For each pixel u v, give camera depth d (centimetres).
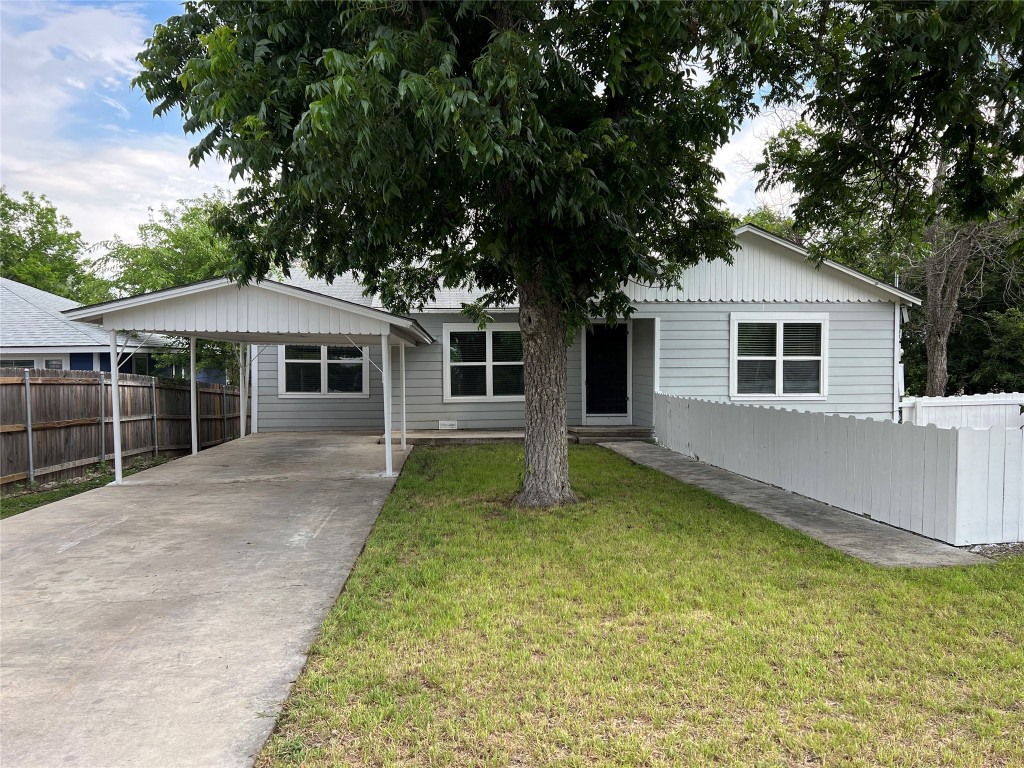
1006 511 540
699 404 1012
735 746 257
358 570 482
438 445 1197
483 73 436
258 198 669
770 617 384
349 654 341
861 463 649
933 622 375
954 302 1680
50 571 492
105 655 346
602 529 591
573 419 1369
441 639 359
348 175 465
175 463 997
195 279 1709
